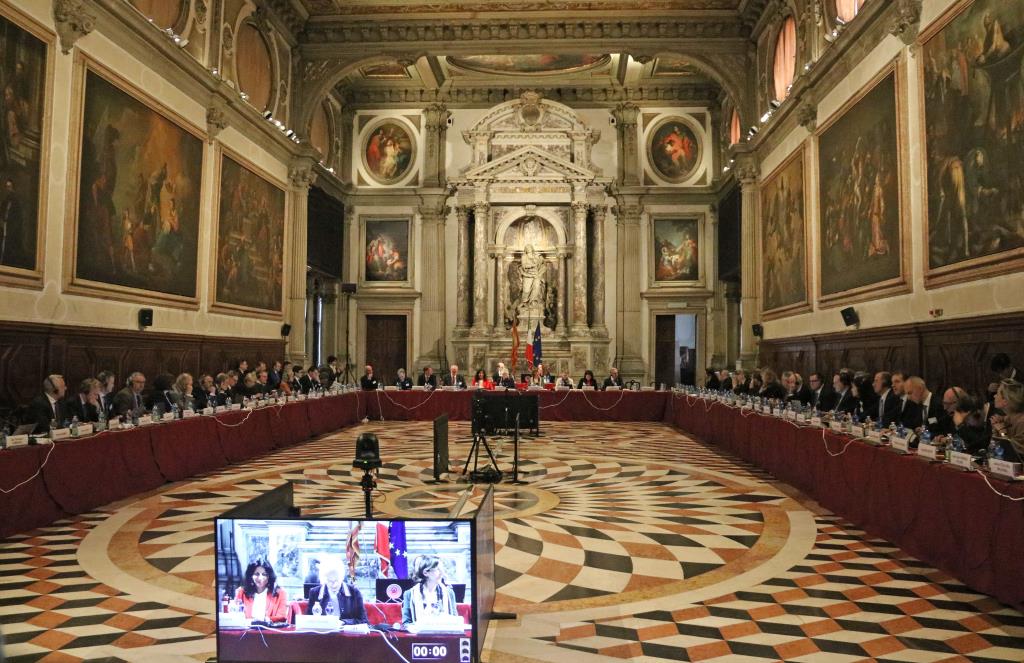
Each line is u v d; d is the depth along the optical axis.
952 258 8.37
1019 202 7.07
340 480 8.81
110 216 10.20
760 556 5.77
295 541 2.87
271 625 2.85
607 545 6.08
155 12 11.43
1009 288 7.29
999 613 4.48
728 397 12.79
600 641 4.06
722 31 17.47
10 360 8.34
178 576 5.17
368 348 22.80
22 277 8.48
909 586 5.02
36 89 8.66
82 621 4.30
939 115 8.60
